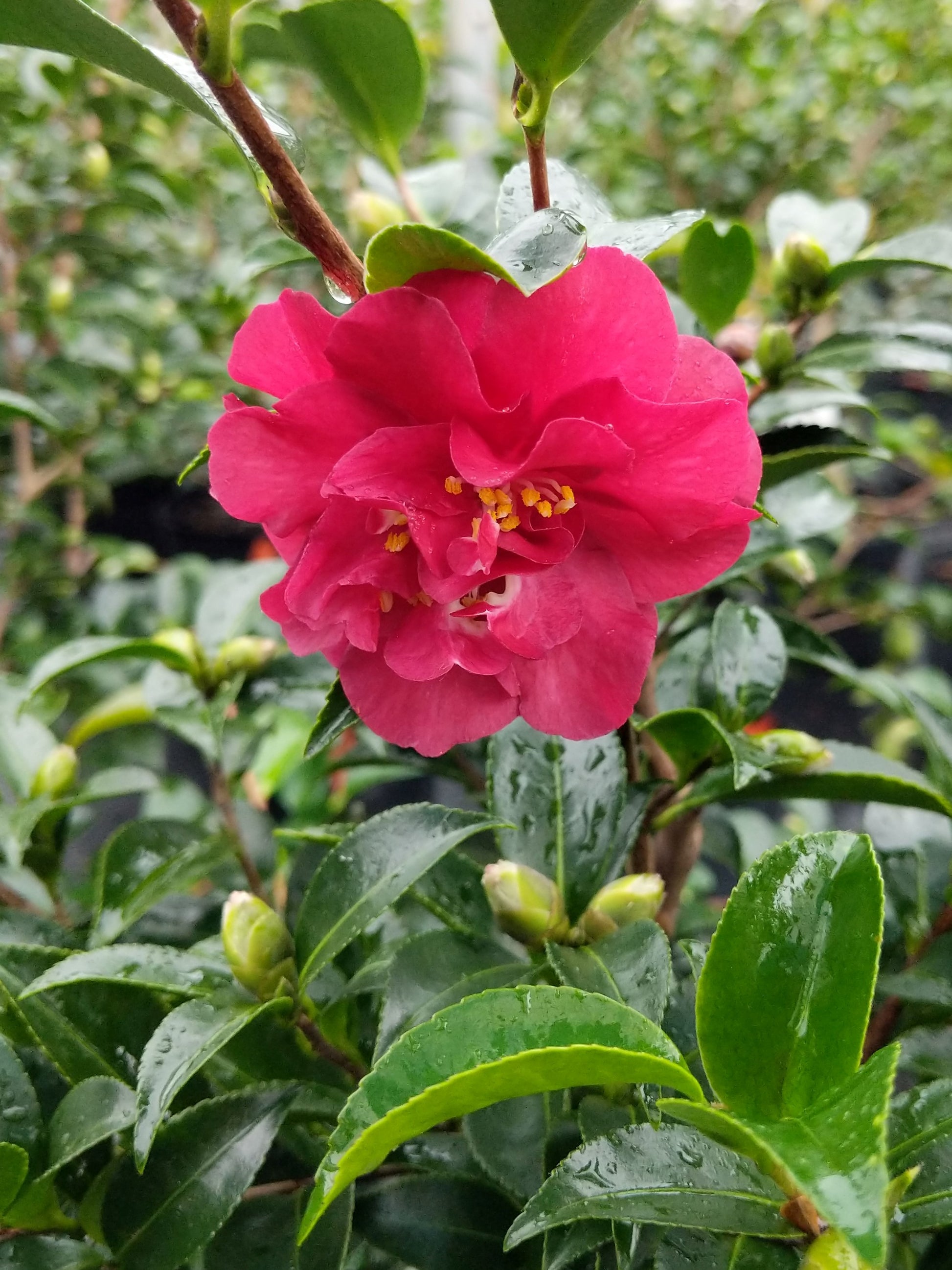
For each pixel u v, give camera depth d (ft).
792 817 1.83
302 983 0.59
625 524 0.51
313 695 0.92
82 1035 0.64
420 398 0.46
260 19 0.72
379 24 0.64
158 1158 0.57
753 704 0.73
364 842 0.62
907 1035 0.64
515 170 0.62
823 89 2.23
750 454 0.45
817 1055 0.43
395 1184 0.64
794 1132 0.37
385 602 0.52
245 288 1.73
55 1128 0.57
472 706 0.55
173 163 2.02
